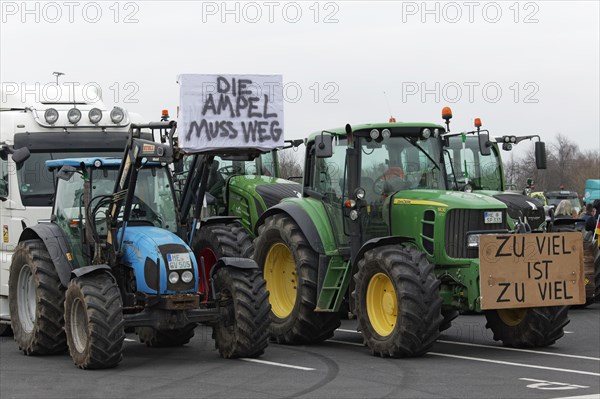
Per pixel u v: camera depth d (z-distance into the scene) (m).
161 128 15.84
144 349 17.72
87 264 16.59
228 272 16.16
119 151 20.89
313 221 18.34
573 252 16.92
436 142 18.42
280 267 19.38
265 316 15.98
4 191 20.17
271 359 16.28
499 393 12.99
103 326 15.05
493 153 26.16
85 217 16.41
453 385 13.64
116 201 16.02
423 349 16.05
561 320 17.22
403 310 15.88
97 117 20.86
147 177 16.84
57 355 17.20
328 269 18.02
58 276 16.75
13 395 13.20
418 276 15.98
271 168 26.05
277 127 15.67
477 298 16.48
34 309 17.56
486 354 16.84
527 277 16.61
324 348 17.91
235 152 15.77
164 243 15.77
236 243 18.39
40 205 19.98
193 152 15.36
